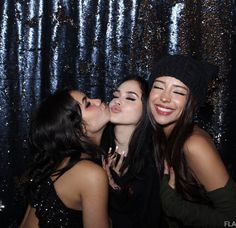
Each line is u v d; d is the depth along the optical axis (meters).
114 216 1.48
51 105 1.24
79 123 1.25
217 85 1.84
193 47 1.82
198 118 1.87
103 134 1.58
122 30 1.83
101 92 1.87
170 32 1.82
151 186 1.47
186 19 1.81
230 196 1.18
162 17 1.81
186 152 1.24
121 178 1.48
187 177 1.28
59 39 1.83
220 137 1.87
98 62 1.85
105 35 1.83
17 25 1.81
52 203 1.16
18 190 1.86
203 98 1.37
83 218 1.18
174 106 1.29
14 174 1.92
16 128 1.88
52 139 1.21
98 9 1.81
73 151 1.22
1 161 1.91
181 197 1.32
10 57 1.83
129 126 1.51
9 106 1.87
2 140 1.89
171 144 1.29
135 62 1.84
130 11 1.82
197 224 1.25
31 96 1.86
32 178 1.22
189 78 1.29
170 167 1.33
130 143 1.51
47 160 1.23
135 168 1.49
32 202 1.20
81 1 1.81
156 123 1.42
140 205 1.47
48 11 1.81
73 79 1.85
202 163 1.20
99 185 1.16
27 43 1.82
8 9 1.80
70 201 1.18
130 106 1.48
